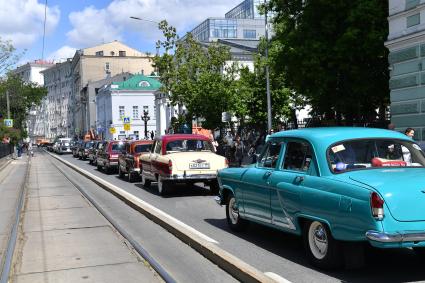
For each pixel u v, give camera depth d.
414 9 16.05
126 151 22.89
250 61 53.06
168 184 15.52
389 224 5.67
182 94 33.56
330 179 6.41
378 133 7.12
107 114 86.56
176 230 9.27
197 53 34.34
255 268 6.57
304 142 7.21
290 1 22.36
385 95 20.97
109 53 115.69
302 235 7.00
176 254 7.89
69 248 8.47
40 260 7.72
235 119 38.19
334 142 6.82
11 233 10.01
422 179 6.02
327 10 20.06
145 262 7.35
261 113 33.69
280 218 7.41
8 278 6.77
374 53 19.36
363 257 6.41
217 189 15.61
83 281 6.54
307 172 6.91
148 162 17.22
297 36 20.81
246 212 8.62
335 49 19.45
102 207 13.52
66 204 14.34
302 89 21.14
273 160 7.96
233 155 25.80
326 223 6.33
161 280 6.46
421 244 5.73
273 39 26.33
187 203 13.79
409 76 16.61
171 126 37.03
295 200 6.92
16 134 60.62
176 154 15.48
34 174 29.19
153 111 83.94
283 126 28.55
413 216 5.74
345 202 6.00
